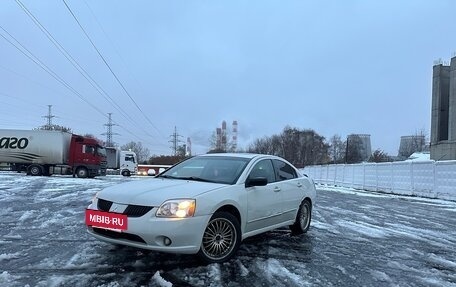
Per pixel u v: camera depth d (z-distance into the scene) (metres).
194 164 7.04
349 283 5.14
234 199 5.87
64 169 33.06
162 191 5.51
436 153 62.09
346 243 7.50
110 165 48.12
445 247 7.61
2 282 4.66
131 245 5.23
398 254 6.85
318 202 15.58
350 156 106.06
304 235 8.04
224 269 5.42
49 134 32.56
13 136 32.50
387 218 11.45
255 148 122.50
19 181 22.48
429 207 15.55
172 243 5.14
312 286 4.94
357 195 21.47
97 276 4.96
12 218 9.02
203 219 5.36
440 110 64.31
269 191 6.75
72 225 8.24
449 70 64.81
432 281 5.40
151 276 5.01
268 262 5.86
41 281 4.73
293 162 117.31
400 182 24.17
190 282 4.87
